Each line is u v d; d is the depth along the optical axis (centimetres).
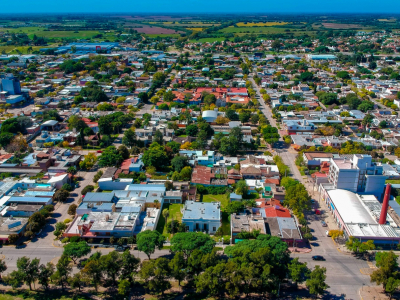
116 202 18112
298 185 17900
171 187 19838
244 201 18112
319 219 17488
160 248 14175
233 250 13638
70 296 12925
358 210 16912
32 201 18200
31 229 15988
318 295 12850
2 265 13200
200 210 17088
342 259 14650
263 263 12675
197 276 13088
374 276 12688
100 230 15350
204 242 13988
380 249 15150
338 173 18725
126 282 12512
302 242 15712
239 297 12888
